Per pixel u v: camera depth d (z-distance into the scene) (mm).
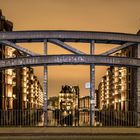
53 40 29703
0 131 26281
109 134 25344
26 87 107125
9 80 73812
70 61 29078
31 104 133875
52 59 29094
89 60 29234
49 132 25656
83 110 32344
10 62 29156
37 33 29469
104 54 29625
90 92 29531
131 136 25047
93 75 29391
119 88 97688
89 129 28016
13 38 29469
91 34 29562
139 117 29656
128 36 29859
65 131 26422
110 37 29641
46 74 29328
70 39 29828
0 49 63031
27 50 29531
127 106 80625
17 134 24969
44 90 29516
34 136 24906
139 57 30078
